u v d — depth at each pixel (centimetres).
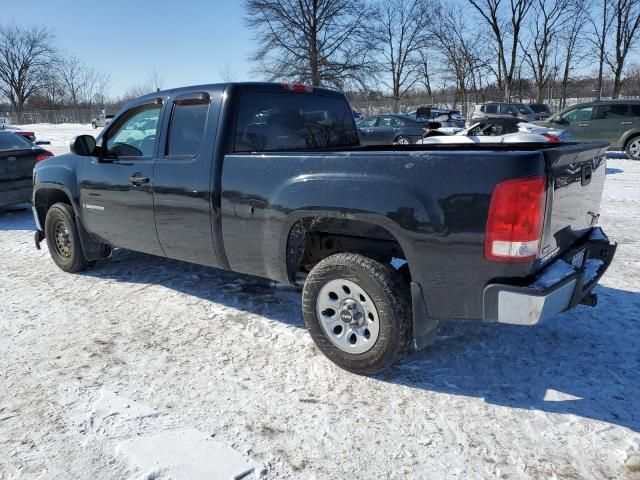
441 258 282
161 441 268
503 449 258
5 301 472
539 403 295
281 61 3781
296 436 272
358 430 276
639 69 3956
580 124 1555
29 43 7619
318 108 455
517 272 268
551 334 378
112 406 300
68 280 529
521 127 1253
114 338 390
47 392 316
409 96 5216
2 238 736
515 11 3797
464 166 271
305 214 326
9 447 266
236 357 357
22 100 7812
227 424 283
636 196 915
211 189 379
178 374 336
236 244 375
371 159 300
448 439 267
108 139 478
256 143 398
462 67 4344
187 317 427
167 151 416
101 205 478
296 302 454
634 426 272
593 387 309
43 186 540
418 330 302
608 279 490
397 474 244
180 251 423
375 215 296
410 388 314
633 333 377
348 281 318
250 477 242
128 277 532
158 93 434
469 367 336
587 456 251
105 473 246
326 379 327
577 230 329
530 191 259
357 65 3753
